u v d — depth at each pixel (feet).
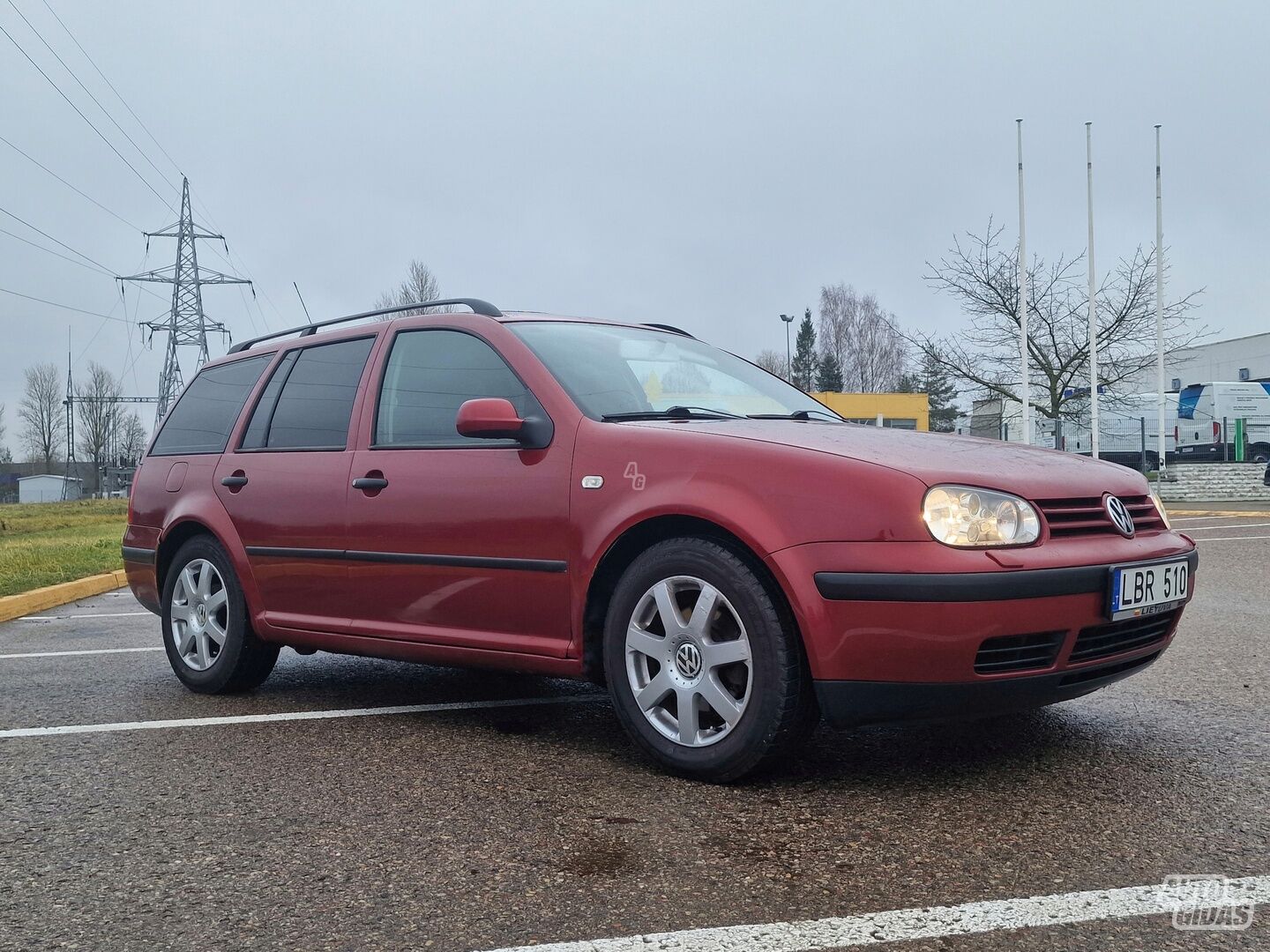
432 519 12.19
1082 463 10.98
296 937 6.91
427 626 12.39
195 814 9.52
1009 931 6.74
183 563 15.62
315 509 13.58
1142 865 7.82
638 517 10.34
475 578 11.78
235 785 10.37
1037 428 86.07
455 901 7.41
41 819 9.47
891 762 10.67
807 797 9.54
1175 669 15.44
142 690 15.62
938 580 8.89
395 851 8.44
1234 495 77.41
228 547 14.64
